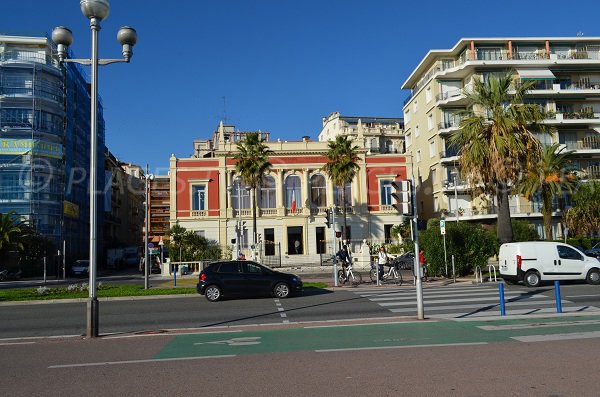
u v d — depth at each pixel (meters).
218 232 49.09
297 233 51.06
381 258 24.22
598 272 20.00
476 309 13.91
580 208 39.06
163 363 7.89
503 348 8.22
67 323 14.02
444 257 25.56
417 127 55.50
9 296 20.62
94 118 11.34
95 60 11.44
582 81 48.84
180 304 17.70
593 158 47.09
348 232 50.41
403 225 48.59
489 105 24.14
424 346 8.62
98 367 7.75
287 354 8.32
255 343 9.57
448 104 48.34
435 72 49.16
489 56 48.41
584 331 9.78
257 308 15.98
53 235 44.25
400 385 6.10
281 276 18.69
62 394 6.18
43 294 21.38
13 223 39.78
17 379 7.08
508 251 20.59
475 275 24.81
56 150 44.47
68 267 46.16
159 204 76.75
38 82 44.50
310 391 5.96
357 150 51.44
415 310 14.30
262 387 6.20
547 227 36.94
